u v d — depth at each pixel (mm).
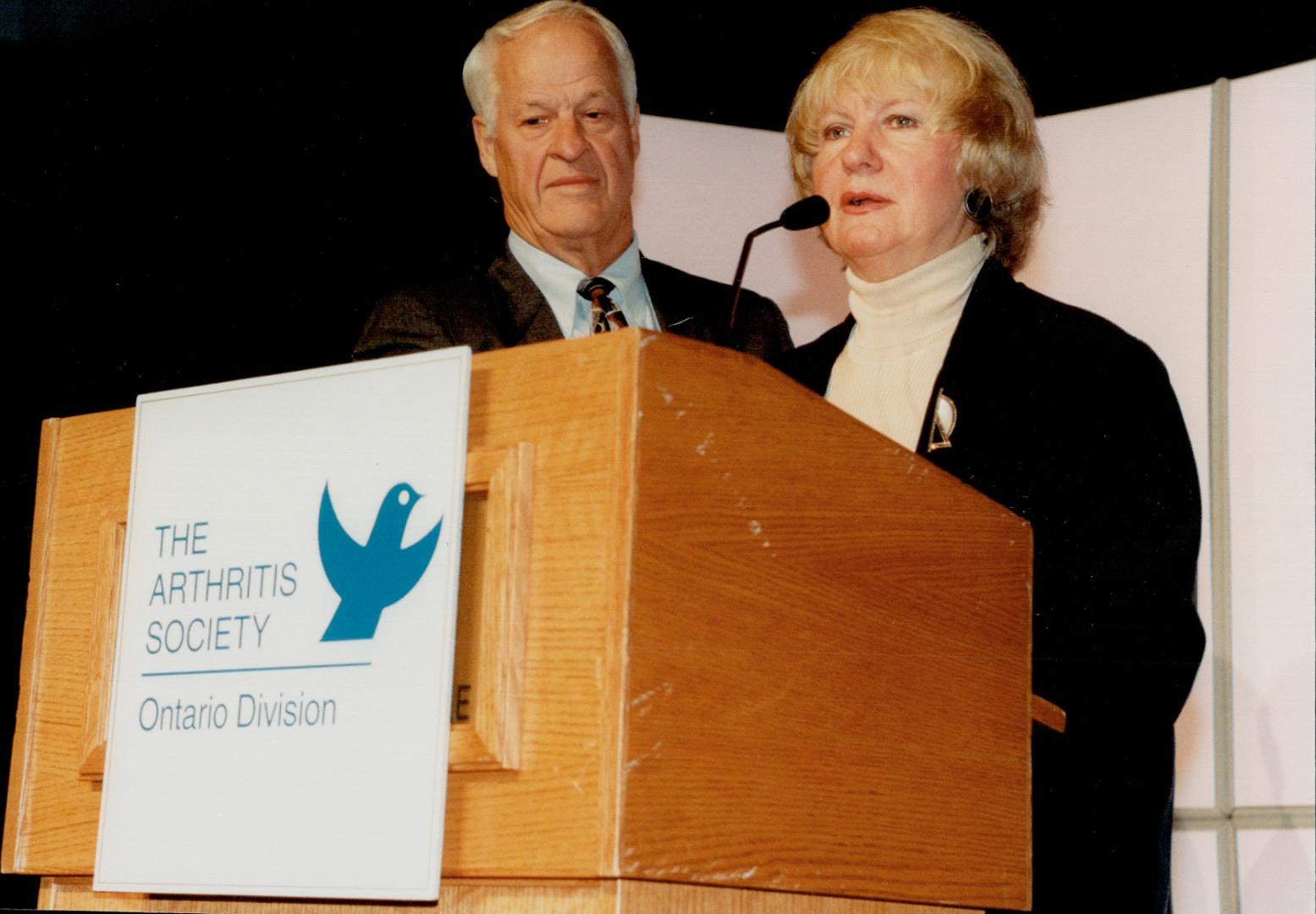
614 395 1517
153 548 1771
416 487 1584
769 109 4148
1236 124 3906
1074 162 4074
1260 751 3711
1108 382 2977
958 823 1784
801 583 1635
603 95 3463
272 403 1717
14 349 4082
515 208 3498
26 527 4008
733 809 1520
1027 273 4082
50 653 1965
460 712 1573
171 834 1669
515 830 1490
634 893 1463
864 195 3076
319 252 4094
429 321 3426
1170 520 2912
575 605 1498
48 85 4176
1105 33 3984
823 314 3979
